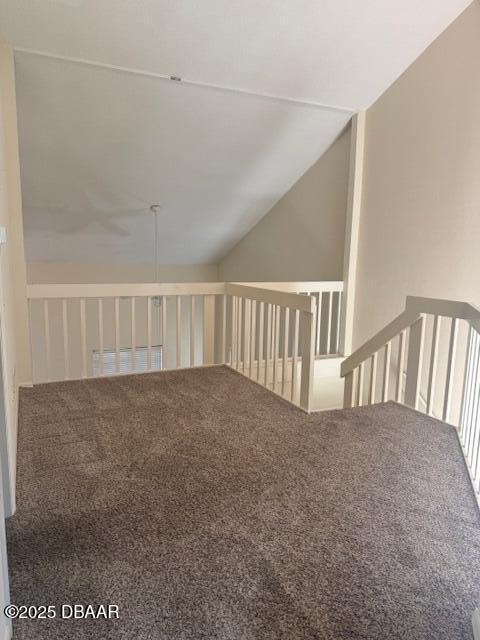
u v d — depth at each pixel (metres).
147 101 4.02
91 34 3.24
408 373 3.05
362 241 4.86
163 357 3.89
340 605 1.31
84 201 5.42
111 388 3.30
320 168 5.36
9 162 3.17
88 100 3.88
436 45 3.83
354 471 2.11
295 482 2.00
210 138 4.66
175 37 3.38
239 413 2.82
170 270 7.73
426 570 1.46
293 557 1.51
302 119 4.66
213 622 1.23
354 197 4.83
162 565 1.45
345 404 3.70
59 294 3.39
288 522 1.70
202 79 3.87
